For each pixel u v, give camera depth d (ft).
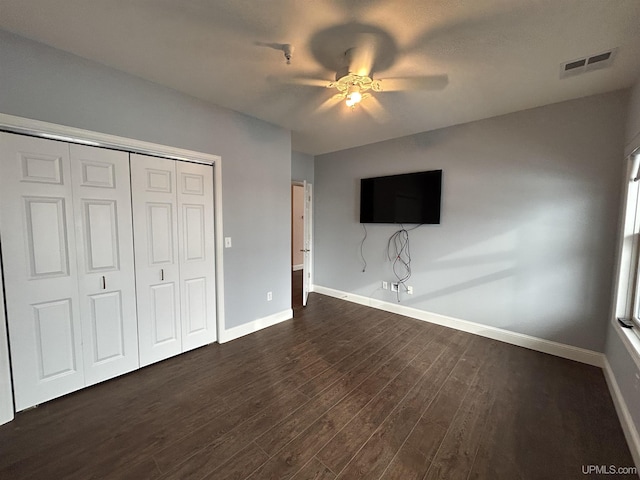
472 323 10.59
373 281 13.76
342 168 14.74
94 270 6.90
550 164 8.75
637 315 6.64
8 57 5.61
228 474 4.65
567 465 4.87
